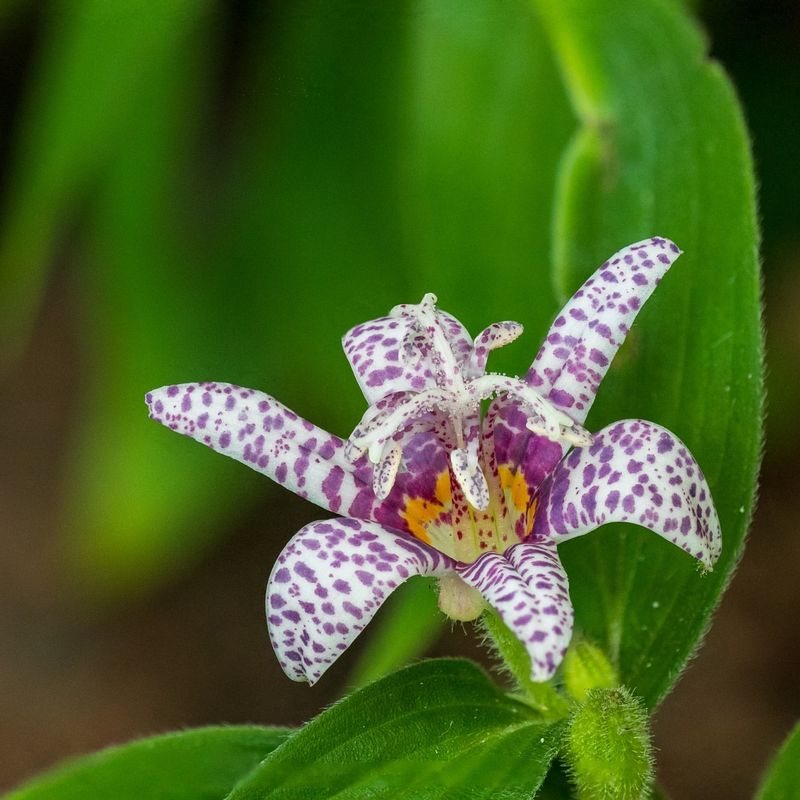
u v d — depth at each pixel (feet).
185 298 1.37
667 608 1.05
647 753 1.02
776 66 1.38
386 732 1.01
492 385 1.02
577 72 1.11
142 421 1.37
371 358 1.04
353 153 1.32
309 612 1.00
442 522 1.04
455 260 1.15
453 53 1.18
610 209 1.09
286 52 1.32
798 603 1.43
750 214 1.07
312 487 1.03
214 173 1.42
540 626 0.98
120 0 1.22
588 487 1.01
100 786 1.06
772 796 1.03
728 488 1.05
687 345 1.06
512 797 1.00
